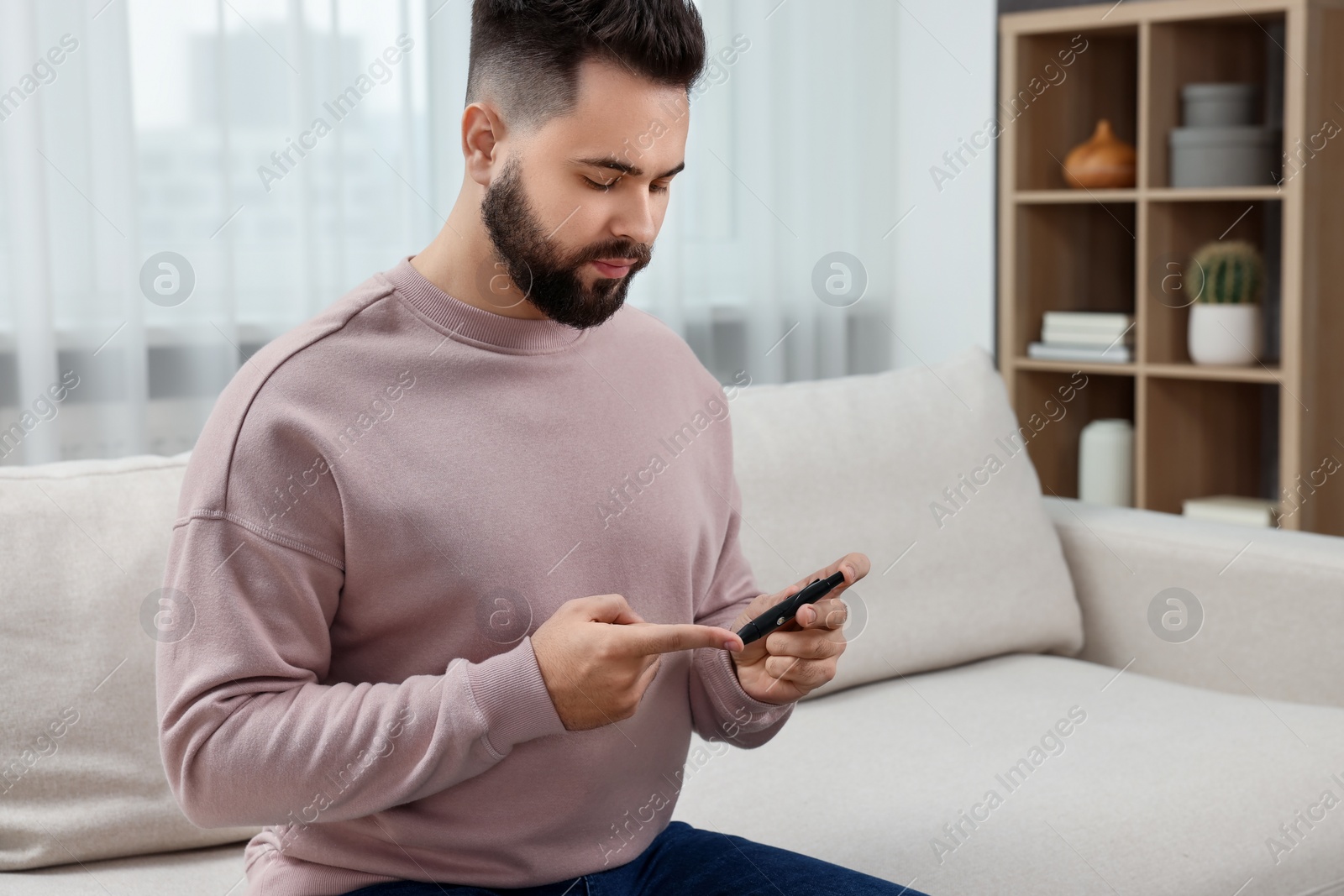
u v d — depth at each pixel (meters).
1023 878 1.24
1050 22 2.66
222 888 1.21
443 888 0.96
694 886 1.05
